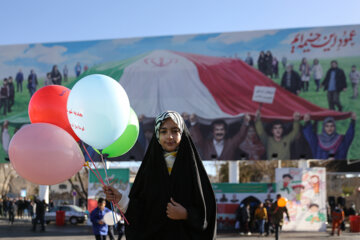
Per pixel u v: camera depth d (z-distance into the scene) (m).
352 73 25.69
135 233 3.24
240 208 21.58
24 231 22.41
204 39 27.23
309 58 26.17
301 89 25.97
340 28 26.16
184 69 27.11
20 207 34.34
